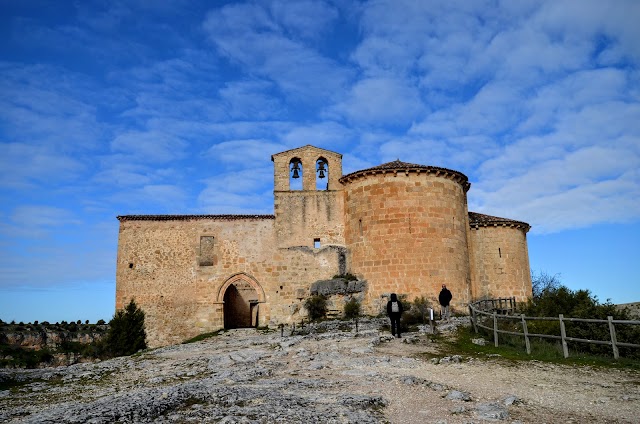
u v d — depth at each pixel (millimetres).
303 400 11039
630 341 16672
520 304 28391
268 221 34719
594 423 9312
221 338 29641
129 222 34219
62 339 43250
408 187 31328
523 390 12070
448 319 26750
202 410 10211
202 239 34344
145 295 33312
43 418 9688
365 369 15453
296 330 27984
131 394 12383
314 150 35844
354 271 32438
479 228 35062
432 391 12273
